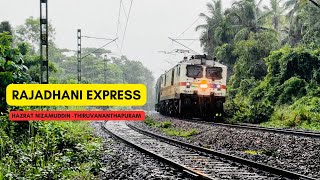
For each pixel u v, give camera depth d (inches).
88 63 3939.5
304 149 517.7
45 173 313.6
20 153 367.6
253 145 600.7
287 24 2297.0
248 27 1996.8
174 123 1051.9
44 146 396.8
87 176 345.1
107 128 985.5
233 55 1991.9
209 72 1110.4
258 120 1138.7
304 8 1611.7
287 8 2025.1
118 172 370.0
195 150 560.7
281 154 520.7
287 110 1158.3
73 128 639.1
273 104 1353.3
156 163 428.8
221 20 2199.8
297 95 1293.1
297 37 1926.7
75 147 439.8
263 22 2082.9
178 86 1127.0
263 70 1764.3
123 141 673.0
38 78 981.8
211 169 398.0
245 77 1771.7
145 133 871.1
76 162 402.0
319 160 465.7
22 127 462.0
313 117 970.7
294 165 450.0
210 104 1109.1
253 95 1492.4
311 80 1293.1
